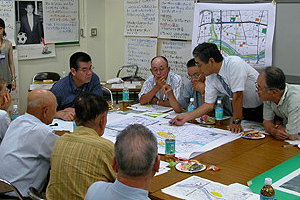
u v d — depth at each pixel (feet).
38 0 17.17
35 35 17.39
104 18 19.42
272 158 7.00
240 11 12.10
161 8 16.37
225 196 5.33
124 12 18.03
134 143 4.09
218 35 12.75
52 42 17.98
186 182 5.84
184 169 6.39
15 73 16.87
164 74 11.01
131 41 18.03
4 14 16.26
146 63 17.52
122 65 18.97
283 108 8.29
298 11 11.03
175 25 15.98
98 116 6.03
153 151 4.11
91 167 5.59
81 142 5.77
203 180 5.92
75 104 6.10
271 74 7.90
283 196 5.32
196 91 10.79
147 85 11.76
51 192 5.82
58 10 17.89
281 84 7.92
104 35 19.61
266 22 11.62
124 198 4.11
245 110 10.25
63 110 10.06
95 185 4.51
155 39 16.88
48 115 7.15
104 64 19.83
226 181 5.96
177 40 16.16
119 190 4.15
